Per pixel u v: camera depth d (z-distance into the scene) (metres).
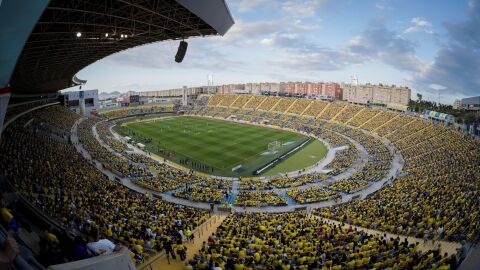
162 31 31.94
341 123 104.69
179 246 19.02
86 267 6.08
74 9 19.91
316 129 101.94
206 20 22.38
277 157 71.44
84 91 122.75
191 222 29.36
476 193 32.09
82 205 25.38
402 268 16.84
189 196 43.34
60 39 27.70
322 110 118.19
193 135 94.88
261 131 103.38
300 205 42.12
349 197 45.09
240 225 28.62
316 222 30.39
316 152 76.75
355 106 112.44
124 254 7.59
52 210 19.42
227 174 59.88
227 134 97.19
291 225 28.88
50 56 37.44
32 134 52.16
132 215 27.73
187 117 137.12
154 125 112.69
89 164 48.78
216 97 159.88
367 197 41.56
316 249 21.86
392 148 73.88
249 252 20.72
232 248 20.78
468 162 47.94
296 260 19.00
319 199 43.66
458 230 23.31
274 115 125.50
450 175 42.56
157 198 41.25
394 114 97.00
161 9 24.38
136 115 139.25
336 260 18.67
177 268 17.72
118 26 27.81
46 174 30.30
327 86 181.38
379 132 89.38
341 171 59.50
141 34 33.28
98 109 129.00
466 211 27.55
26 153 36.34
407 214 29.86
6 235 5.80
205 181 53.62
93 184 35.62
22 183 22.83
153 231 24.14
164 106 153.62
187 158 69.94
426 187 38.75
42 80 64.25
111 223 23.39
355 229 26.58
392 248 21.28
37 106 83.94
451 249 20.92
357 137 89.19
